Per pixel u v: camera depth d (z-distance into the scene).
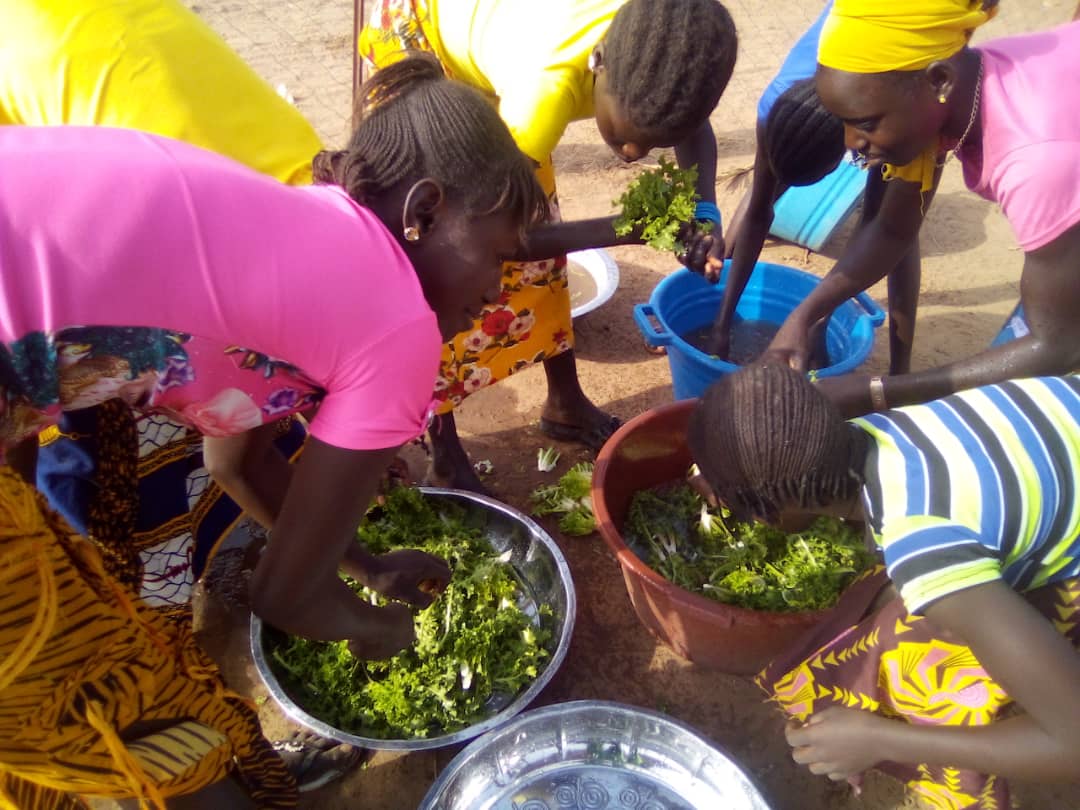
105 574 1.42
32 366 1.17
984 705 1.82
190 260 1.15
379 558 1.95
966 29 1.85
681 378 3.06
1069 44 1.99
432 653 2.35
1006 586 1.50
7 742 1.35
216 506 2.31
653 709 2.46
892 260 2.69
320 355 1.25
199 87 1.86
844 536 2.49
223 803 1.78
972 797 2.00
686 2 2.00
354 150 1.38
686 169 2.67
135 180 1.13
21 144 1.12
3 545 1.20
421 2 2.40
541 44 2.16
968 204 4.93
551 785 2.18
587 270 4.15
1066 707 1.44
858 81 1.92
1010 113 1.94
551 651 2.46
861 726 1.78
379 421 1.30
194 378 1.27
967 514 1.56
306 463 1.34
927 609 1.54
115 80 1.77
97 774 1.49
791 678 2.13
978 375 2.19
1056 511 1.61
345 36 6.28
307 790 2.26
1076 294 1.99
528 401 3.63
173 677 1.56
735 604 2.39
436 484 3.10
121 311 1.15
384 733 2.28
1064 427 1.66
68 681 1.36
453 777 2.05
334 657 2.38
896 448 1.66
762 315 3.48
